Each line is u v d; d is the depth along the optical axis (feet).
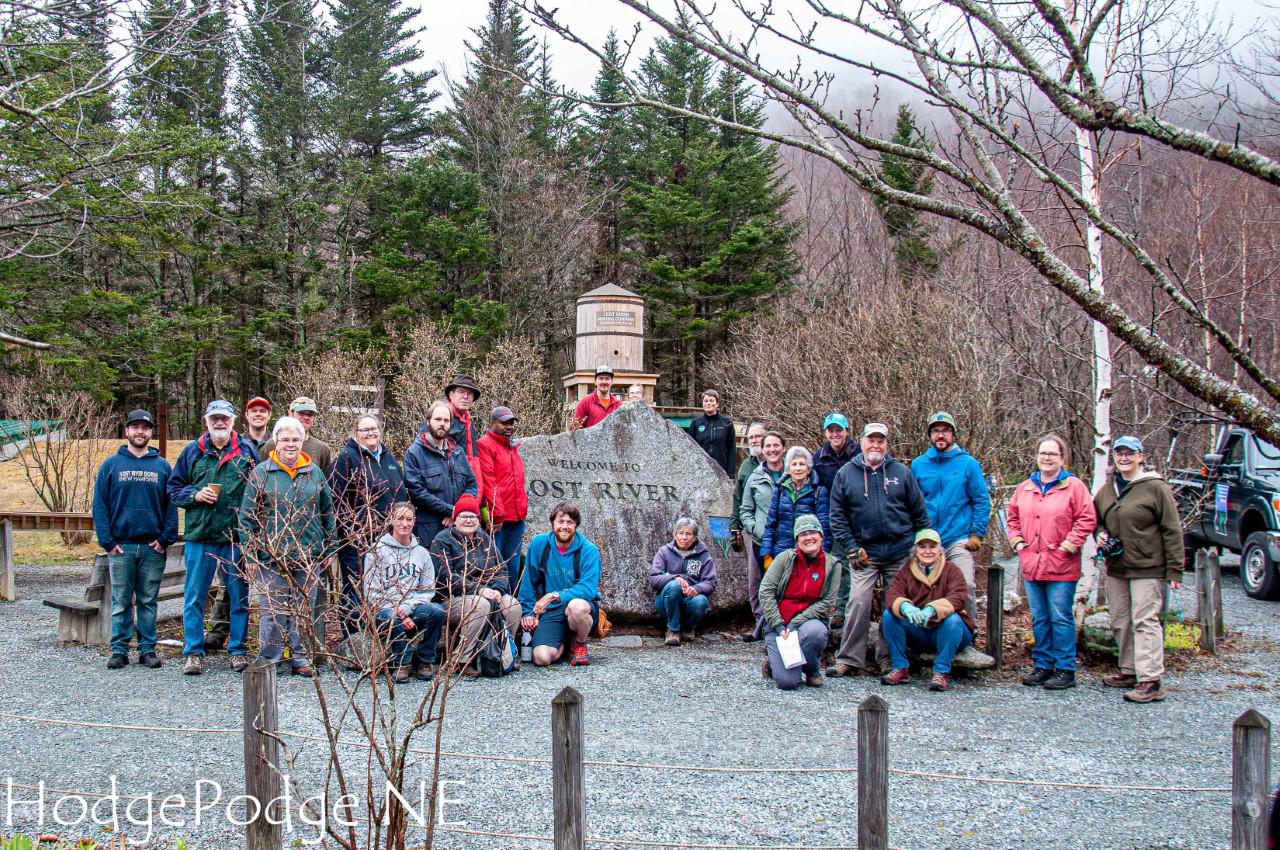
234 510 23.66
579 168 108.06
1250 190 34.60
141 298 54.44
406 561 22.94
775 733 19.79
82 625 27.43
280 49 84.84
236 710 20.63
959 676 25.12
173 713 20.40
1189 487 42.39
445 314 91.20
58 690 22.27
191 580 24.17
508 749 18.26
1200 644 28.58
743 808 15.44
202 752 17.92
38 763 17.31
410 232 92.43
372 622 13.10
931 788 16.71
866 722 10.69
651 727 20.11
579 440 32.07
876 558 25.22
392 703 12.09
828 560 24.85
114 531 24.54
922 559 24.11
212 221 82.58
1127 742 19.61
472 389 26.94
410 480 25.29
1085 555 28.84
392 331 85.25
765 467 29.32
